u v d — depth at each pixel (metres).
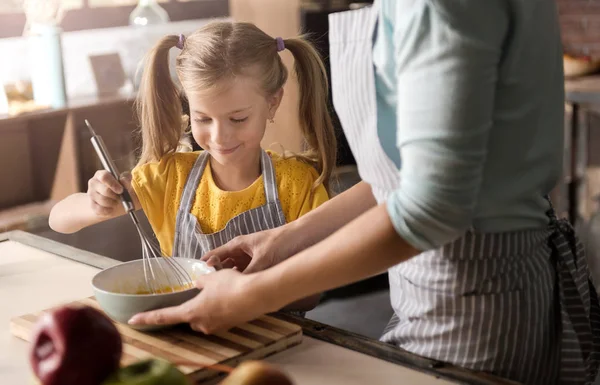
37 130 3.50
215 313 0.97
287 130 3.91
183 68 1.43
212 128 1.43
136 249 2.48
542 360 1.09
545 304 1.08
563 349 1.08
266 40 1.50
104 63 3.81
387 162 1.04
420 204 0.84
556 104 1.02
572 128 3.67
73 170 3.49
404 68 0.85
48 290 1.25
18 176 3.50
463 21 0.81
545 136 1.01
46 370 0.75
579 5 4.77
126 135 3.68
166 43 1.52
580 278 1.12
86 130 3.58
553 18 0.98
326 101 1.57
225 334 1.02
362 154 1.10
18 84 3.49
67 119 3.42
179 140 1.59
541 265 1.08
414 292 1.10
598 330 1.19
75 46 3.78
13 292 1.25
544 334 1.09
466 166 0.82
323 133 1.57
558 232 1.12
